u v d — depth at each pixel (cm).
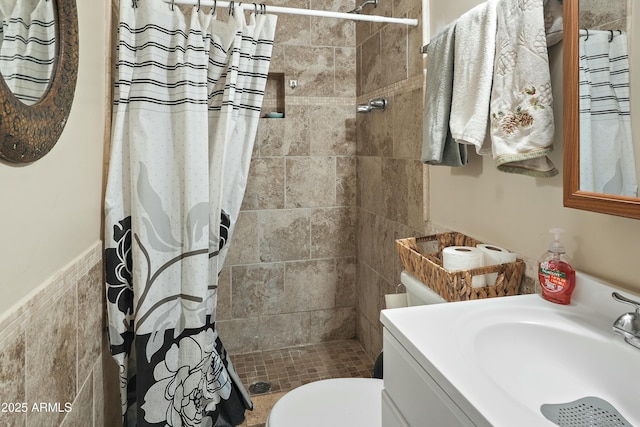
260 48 166
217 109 163
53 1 94
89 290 129
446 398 66
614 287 90
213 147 161
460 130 121
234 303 256
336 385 141
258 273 258
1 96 65
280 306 264
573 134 95
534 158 104
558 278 98
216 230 161
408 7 190
